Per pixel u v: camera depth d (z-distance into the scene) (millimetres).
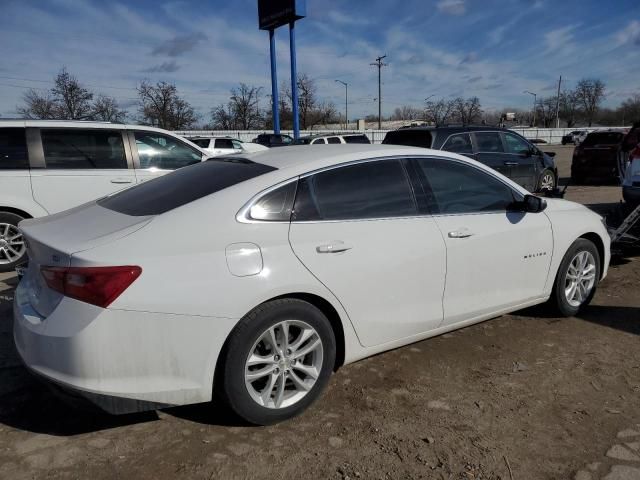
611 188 13664
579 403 3205
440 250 3510
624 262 6449
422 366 3699
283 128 60094
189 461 2639
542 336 4199
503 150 9500
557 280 4387
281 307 2854
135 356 2539
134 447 2750
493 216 3887
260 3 24031
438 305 3574
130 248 2596
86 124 6527
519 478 2533
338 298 3084
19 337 2754
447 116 72688
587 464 2635
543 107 91062
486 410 3131
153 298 2539
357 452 2725
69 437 2834
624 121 87188
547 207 4340
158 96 53969
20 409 3111
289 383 3068
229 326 2707
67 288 2518
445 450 2742
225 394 2775
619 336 4184
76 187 6348
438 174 3719
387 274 3268
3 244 6094
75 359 2471
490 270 3826
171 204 2939
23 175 6102
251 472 2564
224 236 2777
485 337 4191
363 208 3287
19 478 2492
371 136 46500
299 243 2963
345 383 3455
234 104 59844
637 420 3018
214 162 3658
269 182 3016
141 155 6773
